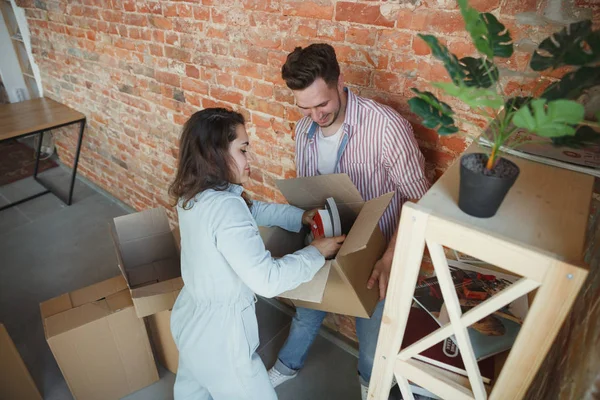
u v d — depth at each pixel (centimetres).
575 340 82
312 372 200
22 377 163
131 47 232
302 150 149
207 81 203
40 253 278
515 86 113
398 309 83
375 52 138
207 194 111
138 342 174
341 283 114
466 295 97
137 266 191
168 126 244
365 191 145
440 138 138
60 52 291
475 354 85
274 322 227
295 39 158
